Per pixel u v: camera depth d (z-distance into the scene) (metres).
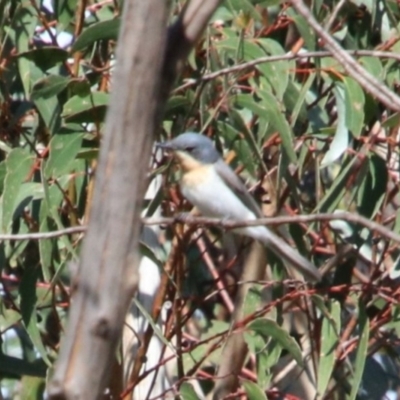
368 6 10.85
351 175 10.11
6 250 10.31
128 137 4.88
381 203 10.00
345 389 11.94
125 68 4.86
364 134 10.69
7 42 10.31
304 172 11.37
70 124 9.45
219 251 13.34
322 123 11.08
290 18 10.14
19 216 9.92
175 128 10.40
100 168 4.90
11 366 11.06
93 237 4.89
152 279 10.76
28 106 10.52
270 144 10.34
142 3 4.83
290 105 10.09
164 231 12.09
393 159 11.33
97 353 4.86
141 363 10.12
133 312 10.65
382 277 10.62
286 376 12.33
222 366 10.95
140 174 4.89
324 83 11.36
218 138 10.57
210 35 9.83
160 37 4.86
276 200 10.34
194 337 12.49
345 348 10.62
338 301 10.24
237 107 9.81
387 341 11.09
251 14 9.80
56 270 9.73
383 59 10.23
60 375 4.86
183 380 9.91
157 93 4.89
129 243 4.89
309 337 10.70
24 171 9.44
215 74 8.98
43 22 10.07
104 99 9.45
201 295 11.18
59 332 10.51
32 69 9.95
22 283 9.72
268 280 11.38
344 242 10.80
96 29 9.34
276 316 10.28
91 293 4.88
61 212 10.06
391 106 6.38
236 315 11.48
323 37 6.43
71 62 10.67
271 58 8.70
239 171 11.39
